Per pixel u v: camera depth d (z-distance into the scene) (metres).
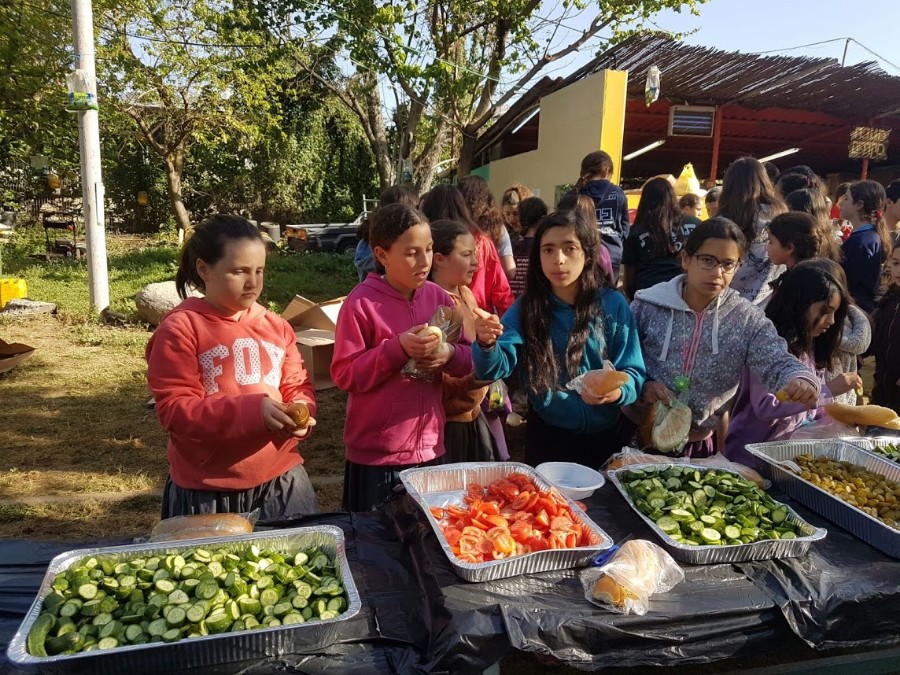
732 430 2.93
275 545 1.76
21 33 10.38
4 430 4.97
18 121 11.60
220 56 14.59
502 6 11.64
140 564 1.62
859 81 10.02
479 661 1.45
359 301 2.56
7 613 1.55
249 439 2.27
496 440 3.36
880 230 4.27
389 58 11.45
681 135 11.15
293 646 1.42
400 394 2.55
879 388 3.66
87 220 8.36
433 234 2.99
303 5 11.41
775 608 1.61
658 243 4.40
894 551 1.84
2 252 13.81
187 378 2.15
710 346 2.69
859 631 1.67
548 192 11.05
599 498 2.16
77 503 3.92
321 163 21.00
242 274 2.15
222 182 20.38
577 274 2.55
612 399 2.38
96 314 8.49
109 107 13.84
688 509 1.95
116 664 1.31
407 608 1.60
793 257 3.31
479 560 1.67
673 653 1.55
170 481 2.36
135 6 12.95
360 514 2.08
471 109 14.47
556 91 10.72
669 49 8.98
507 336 2.64
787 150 13.52
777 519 1.93
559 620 1.49
